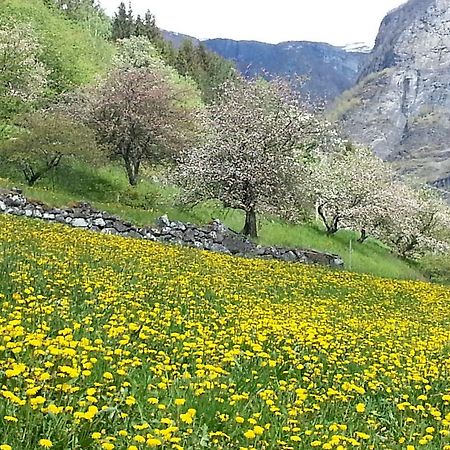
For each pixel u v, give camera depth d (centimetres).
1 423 465
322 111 3141
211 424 557
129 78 3578
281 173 2780
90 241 1811
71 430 473
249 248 2680
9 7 5191
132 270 1421
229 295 1290
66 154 3045
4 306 841
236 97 2994
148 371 661
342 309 1417
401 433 625
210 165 2806
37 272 1155
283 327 965
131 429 515
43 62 4709
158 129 3494
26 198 2348
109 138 3444
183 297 1185
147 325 884
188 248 2219
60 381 554
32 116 3098
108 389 578
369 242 4381
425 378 856
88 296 1035
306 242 3484
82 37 5903
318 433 572
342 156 4169
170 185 3503
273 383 714
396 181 4762
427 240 4622
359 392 698
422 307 1781
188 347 757
